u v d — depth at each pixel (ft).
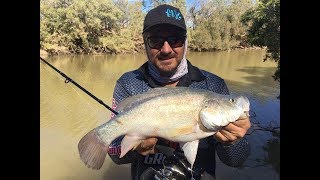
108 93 14.14
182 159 2.55
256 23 11.48
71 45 33.12
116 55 35.29
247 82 16.93
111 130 2.33
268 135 8.63
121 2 40.34
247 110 2.24
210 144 2.60
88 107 11.53
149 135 2.31
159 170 2.63
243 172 6.81
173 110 2.28
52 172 7.02
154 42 2.51
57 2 33.96
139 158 2.66
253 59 31.68
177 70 2.61
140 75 2.74
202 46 41.60
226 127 2.23
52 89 14.21
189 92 2.29
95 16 34.76
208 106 2.23
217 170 6.88
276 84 16.31
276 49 10.90
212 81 2.67
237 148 2.43
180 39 2.51
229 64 26.43
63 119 10.14
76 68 22.93
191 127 2.26
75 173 7.00
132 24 40.68
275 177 6.68
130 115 2.32
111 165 7.28
